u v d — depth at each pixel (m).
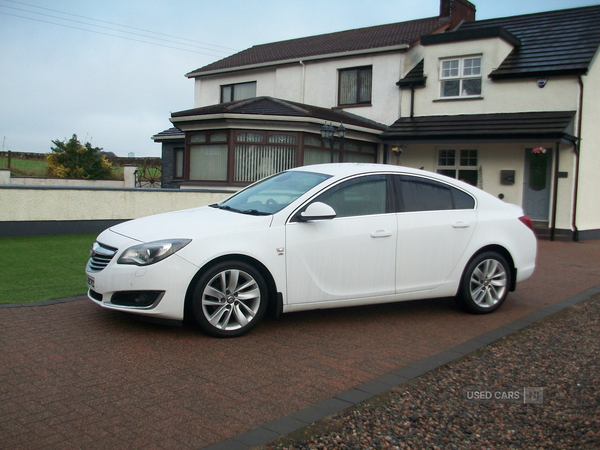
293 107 16.12
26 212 10.98
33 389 3.80
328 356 4.73
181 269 4.83
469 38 16.50
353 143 17.55
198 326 5.43
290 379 4.17
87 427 3.28
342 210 5.58
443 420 3.63
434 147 17.42
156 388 3.90
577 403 3.95
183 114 16.72
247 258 5.11
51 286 6.77
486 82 16.34
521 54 16.45
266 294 5.19
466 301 6.21
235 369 4.33
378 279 5.68
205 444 3.13
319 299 5.43
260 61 21.67
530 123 14.84
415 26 21.22
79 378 4.02
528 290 7.87
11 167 29.06
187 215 5.64
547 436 3.46
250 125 15.82
